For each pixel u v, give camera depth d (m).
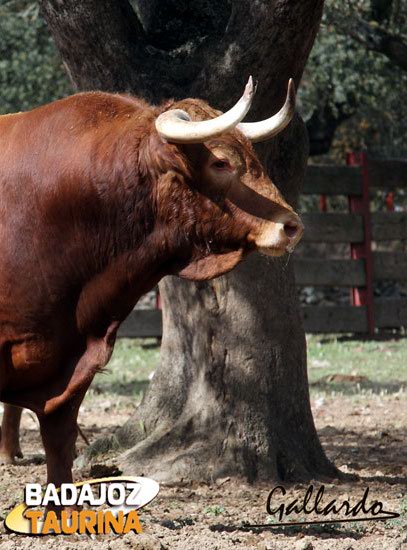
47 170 9.97
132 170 9.81
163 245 9.91
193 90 12.84
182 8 14.05
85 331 10.23
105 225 9.94
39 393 10.34
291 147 13.57
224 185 9.62
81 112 10.20
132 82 13.02
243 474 12.82
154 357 26.45
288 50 12.61
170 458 13.05
